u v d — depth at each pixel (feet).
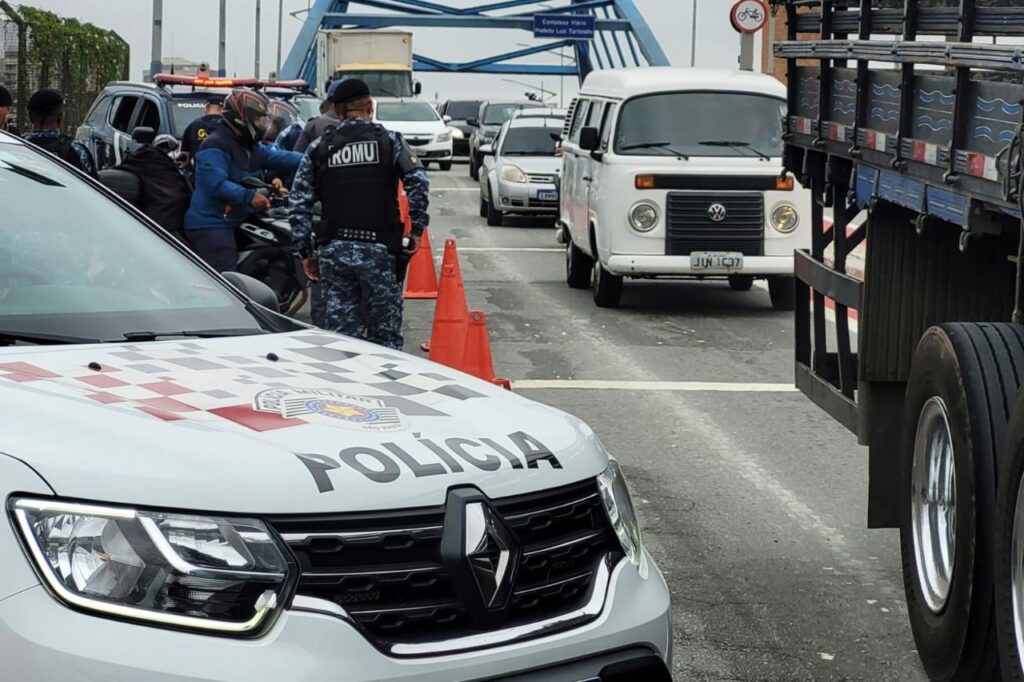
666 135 50.19
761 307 51.70
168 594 9.67
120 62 98.84
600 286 50.80
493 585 10.52
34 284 14.05
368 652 9.91
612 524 11.73
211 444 10.47
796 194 49.60
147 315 14.16
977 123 15.88
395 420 11.48
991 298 19.45
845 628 18.89
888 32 19.38
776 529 23.41
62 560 9.62
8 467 9.86
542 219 89.15
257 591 9.81
